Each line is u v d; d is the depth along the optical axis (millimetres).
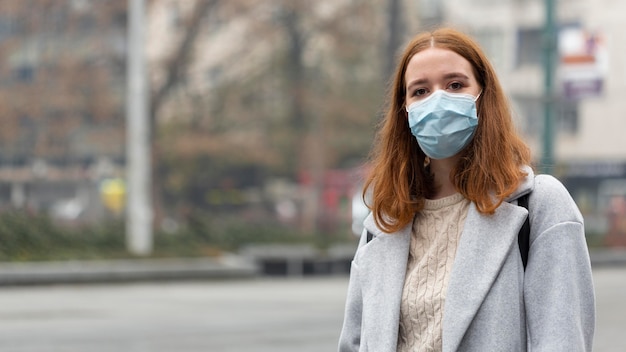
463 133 3596
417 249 3660
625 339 13664
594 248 37719
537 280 3449
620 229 39469
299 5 49406
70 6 44656
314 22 50250
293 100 52156
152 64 44438
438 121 3582
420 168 3777
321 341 13492
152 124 44812
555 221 3473
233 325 15461
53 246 28094
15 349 12648
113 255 28047
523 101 54469
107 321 15969
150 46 52469
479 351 3408
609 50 58688
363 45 50906
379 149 3854
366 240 3838
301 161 53500
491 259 3453
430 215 3662
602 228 41656
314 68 52156
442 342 3455
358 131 53250
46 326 15203
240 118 51062
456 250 3557
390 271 3639
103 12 44375
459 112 3582
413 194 3740
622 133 59375
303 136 52594
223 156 52250
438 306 3506
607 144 59719
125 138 47469
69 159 61719
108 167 60625
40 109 45750
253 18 48875
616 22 58438
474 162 3582
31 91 45562
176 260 28438
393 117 3838
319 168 52656
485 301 3428
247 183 65688
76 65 45219
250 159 52438
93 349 12688
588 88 33219
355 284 3781
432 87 3715
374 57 51281
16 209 29016
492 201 3506
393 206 3691
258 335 14172
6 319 16172
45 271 23984
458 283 3457
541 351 3383
